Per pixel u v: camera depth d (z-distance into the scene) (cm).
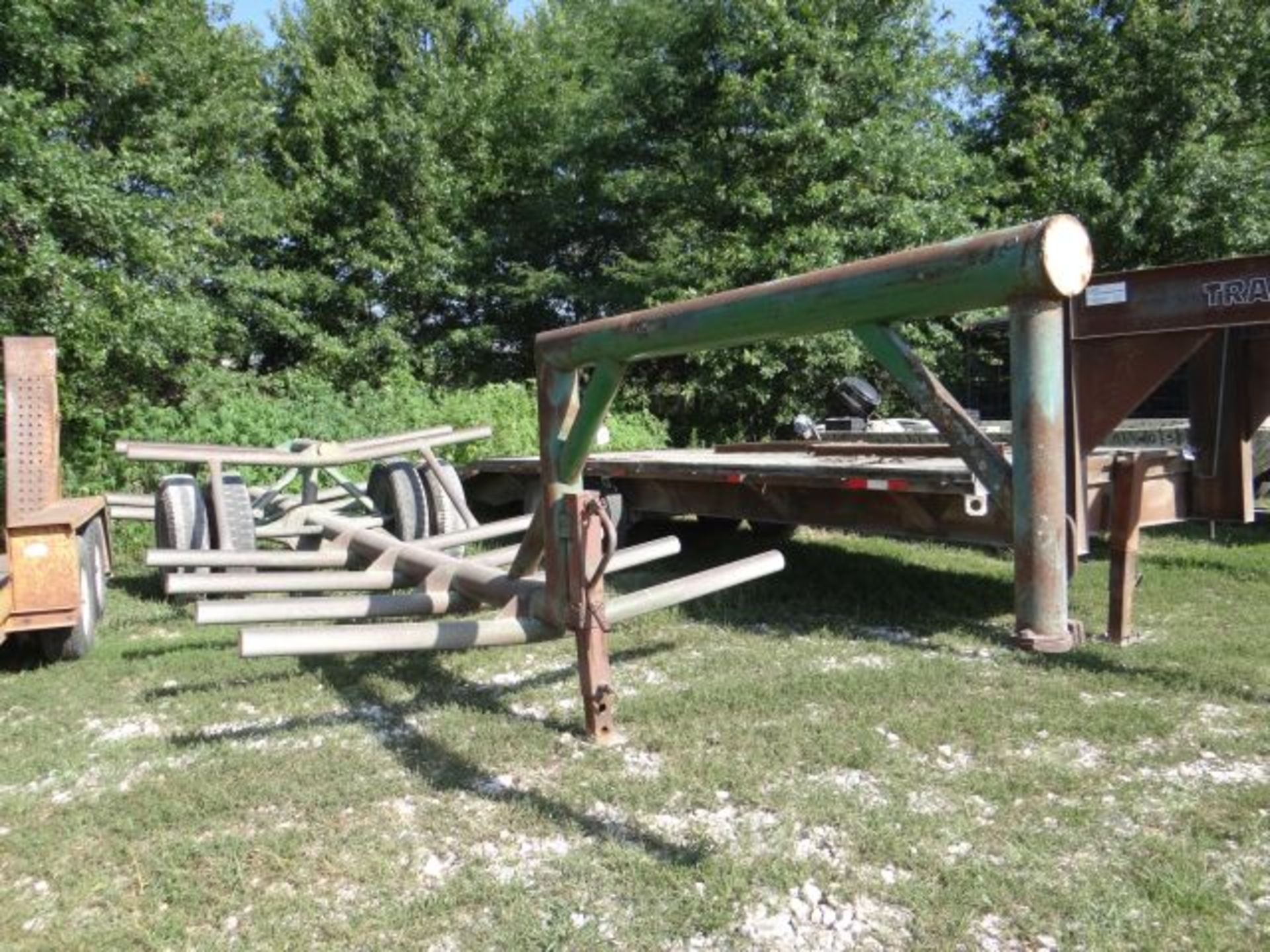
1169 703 400
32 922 259
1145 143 1616
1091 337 448
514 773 340
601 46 1789
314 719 404
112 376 1048
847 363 1334
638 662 477
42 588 477
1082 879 264
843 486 525
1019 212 1573
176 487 645
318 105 1571
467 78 1708
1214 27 1570
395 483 703
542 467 354
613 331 306
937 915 248
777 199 1359
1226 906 249
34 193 895
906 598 602
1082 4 1705
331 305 1608
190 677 471
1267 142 1664
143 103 1230
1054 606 176
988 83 1681
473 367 1738
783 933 244
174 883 271
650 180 1491
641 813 308
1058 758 347
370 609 391
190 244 1145
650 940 240
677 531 870
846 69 1341
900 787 324
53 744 386
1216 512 495
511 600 381
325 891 268
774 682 432
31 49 990
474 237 1700
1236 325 405
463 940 243
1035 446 177
